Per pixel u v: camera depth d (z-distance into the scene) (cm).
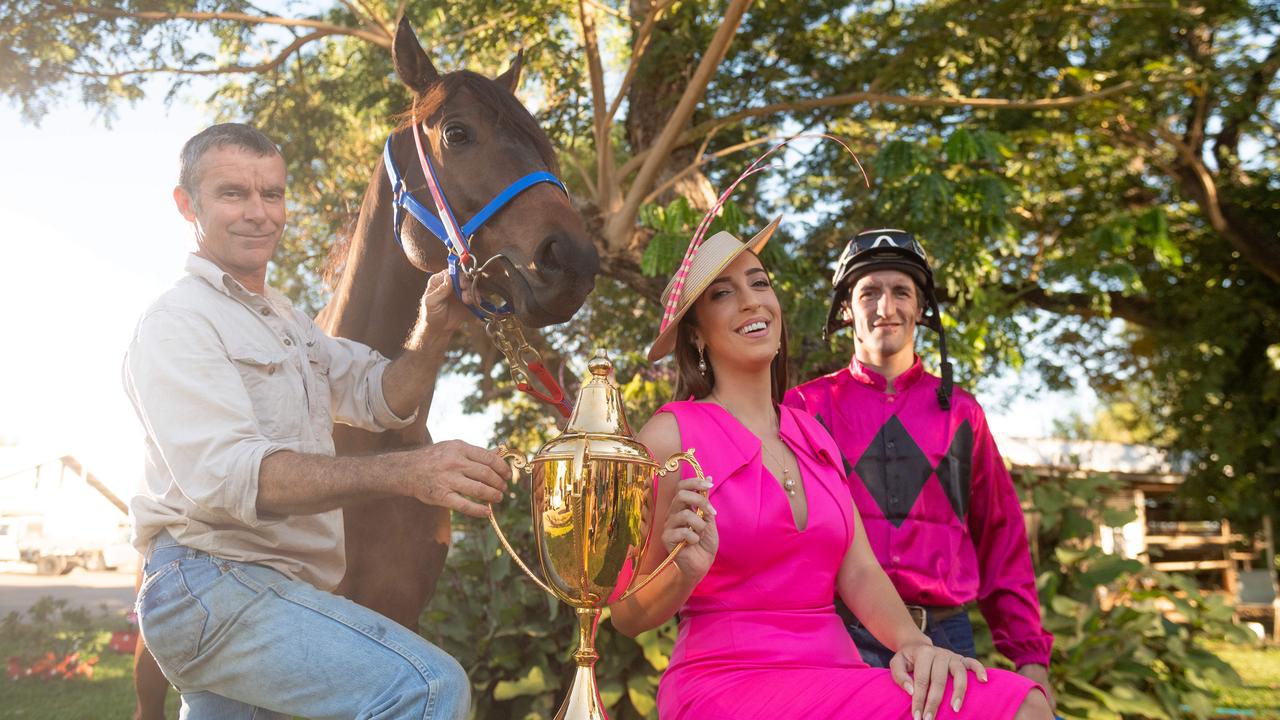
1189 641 504
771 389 217
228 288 184
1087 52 938
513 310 224
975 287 684
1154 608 521
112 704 634
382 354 249
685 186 802
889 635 181
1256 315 1173
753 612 181
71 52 741
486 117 229
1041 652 251
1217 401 1251
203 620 166
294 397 188
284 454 161
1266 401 1209
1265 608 1412
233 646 165
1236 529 1391
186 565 171
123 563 2236
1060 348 1230
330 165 880
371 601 236
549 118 832
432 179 229
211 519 170
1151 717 455
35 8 720
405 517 240
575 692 165
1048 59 916
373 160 901
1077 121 914
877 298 262
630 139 919
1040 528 497
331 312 270
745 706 167
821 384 270
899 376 261
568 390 861
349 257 264
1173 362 1215
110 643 883
